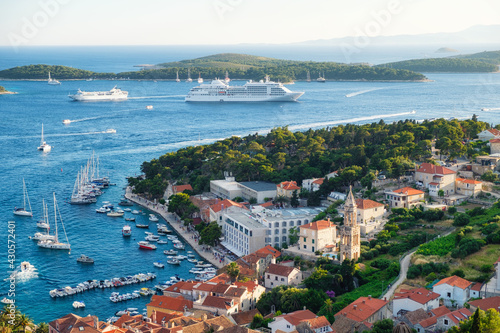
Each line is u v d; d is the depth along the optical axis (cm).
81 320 19488
